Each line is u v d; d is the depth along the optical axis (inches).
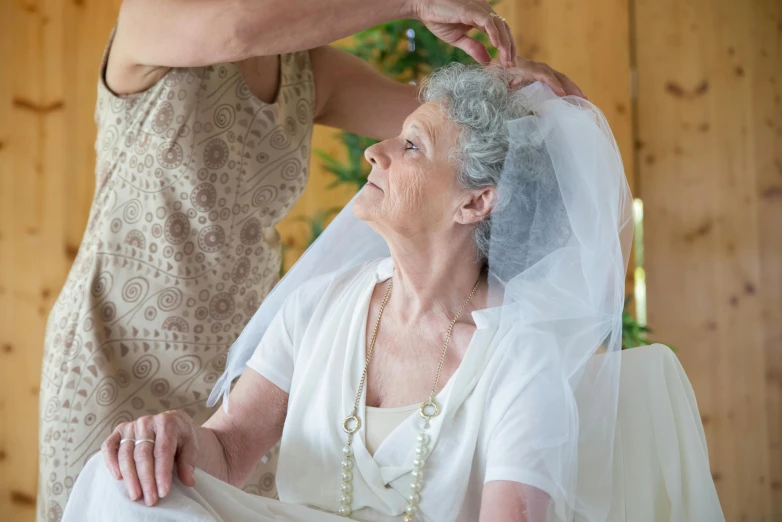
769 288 149.8
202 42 66.2
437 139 52.7
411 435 50.8
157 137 69.8
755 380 147.9
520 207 52.1
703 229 146.0
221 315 72.9
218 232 71.8
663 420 53.0
